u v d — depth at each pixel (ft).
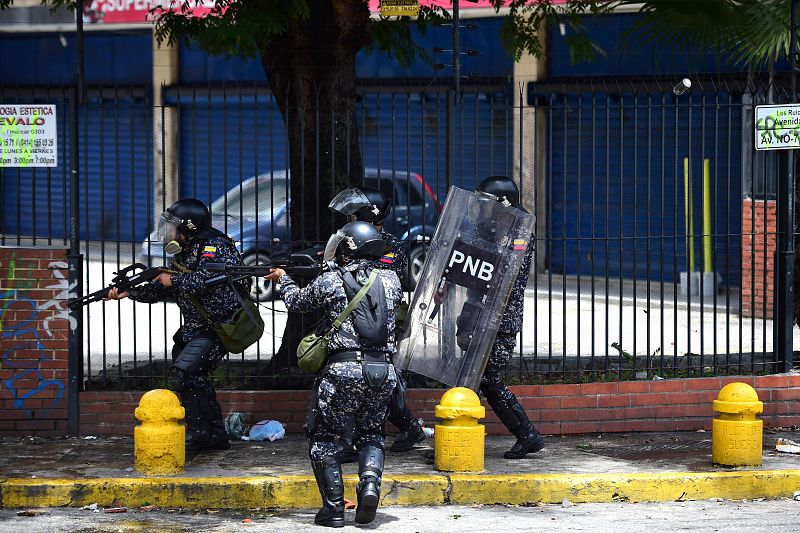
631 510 89.66
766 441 107.24
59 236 179.52
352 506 89.81
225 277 95.14
